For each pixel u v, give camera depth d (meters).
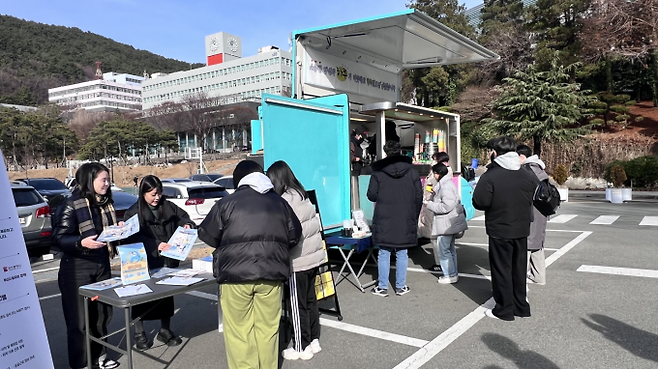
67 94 126.25
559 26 25.09
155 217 3.98
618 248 6.94
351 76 6.80
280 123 4.75
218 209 3.00
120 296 2.86
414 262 6.83
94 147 53.22
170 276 3.46
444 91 29.44
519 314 4.18
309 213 3.65
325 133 5.40
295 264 3.50
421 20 5.51
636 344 3.46
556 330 3.82
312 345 3.64
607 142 20.70
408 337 3.86
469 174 9.57
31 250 8.90
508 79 21.08
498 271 4.11
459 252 7.44
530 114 20.06
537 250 5.07
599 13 22.33
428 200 6.07
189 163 49.50
